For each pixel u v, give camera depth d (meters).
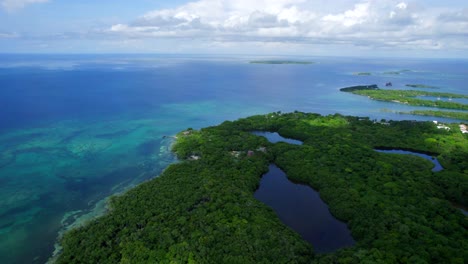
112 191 82.25
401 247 55.19
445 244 55.75
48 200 77.19
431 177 85.00
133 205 68.81
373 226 62.84
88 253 53.88
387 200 71.25
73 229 63.06
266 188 85.00
